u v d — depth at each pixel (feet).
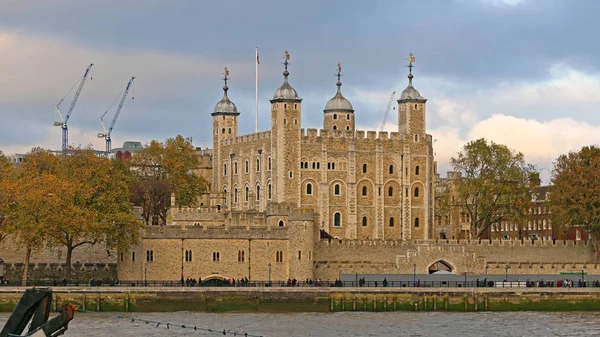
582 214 640.99
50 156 610.24
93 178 565.53
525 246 649.61
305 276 573.74
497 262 642.22
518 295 531.50
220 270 561.84
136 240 543.39
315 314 502.79
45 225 518.37
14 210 529.45
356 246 613.11
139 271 551.18
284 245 572.51
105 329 435.53
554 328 458.09
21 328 282.56
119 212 547.49
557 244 654.53
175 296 506.48
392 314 506.89
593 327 461.78
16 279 550.36
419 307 523.70
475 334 437.99
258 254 567.59
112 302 499.92
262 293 514.27
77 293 496.64
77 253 591.78
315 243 605.31
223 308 510.58
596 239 655.35
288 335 425.28
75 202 544.21
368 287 525.75
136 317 476.13
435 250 613.11
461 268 616.80
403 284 553.64
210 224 611.47
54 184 533.55
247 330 437.99
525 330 451.12
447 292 527.40
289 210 574.15
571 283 568.00
